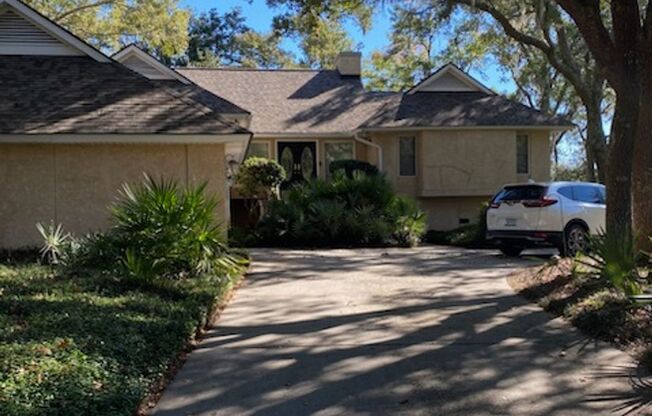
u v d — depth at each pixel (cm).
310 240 1627
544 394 460
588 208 1283
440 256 1371
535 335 627
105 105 1237
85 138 1168
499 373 511
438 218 2194
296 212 1631
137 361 498
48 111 1196
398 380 498
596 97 2411
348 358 559
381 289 909
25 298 704
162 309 668
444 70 2348
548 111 3406
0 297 709
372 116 2220
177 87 1964
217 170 1259
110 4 2803
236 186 1942
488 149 2161
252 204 1948
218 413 433
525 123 2162
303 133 2161
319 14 1485
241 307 786
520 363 536
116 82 1303
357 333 648
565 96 3575
